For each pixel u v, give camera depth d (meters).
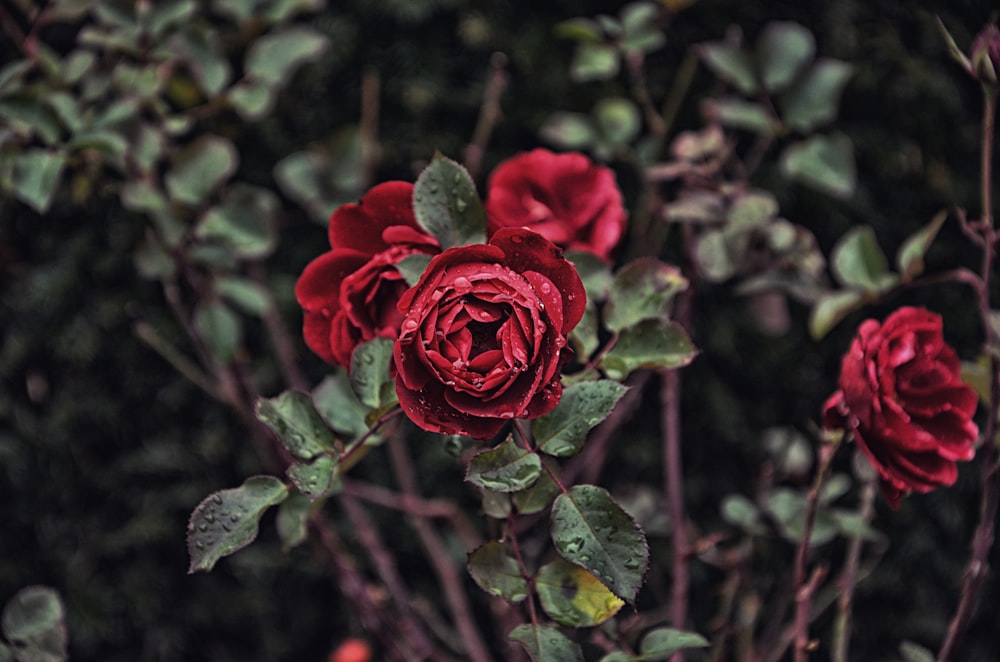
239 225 1.13
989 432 0.92
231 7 1.15
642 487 1.25
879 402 0.87
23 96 1.02
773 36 1.16
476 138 1.27
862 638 1.33
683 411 1.35
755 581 1.26
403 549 1.34
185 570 1.36
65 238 1.37
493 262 0.77
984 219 0.94
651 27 1.15
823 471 0.92
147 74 1.11
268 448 1.11
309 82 1.35
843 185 1.13
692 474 1.35
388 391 0.81
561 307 0.76
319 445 0.83
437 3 1.33
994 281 1.35
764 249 1.11
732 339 1.34
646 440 1.34
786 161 1.14
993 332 0.93
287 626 1.37
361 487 1.13
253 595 1.36
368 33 1.34
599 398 0.80
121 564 1.36
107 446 1.37
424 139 1.33
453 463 1.31
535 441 0.80
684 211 1.08
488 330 0.76
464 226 0.81
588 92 1.35
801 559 0.94
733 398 1.35
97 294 1.36
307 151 1.35
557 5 1.35
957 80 1.35
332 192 1.19
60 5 1.11
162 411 1.37
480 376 0.75
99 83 1.11
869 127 1.36
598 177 0.90
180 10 1.11
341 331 0.82
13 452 1.36
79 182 1.11
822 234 1.35
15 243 1.37
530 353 0.75
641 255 1.22
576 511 0.79
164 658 1.35
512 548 0.83
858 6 1.36
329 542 1.12
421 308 0.75
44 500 1.37
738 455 1.35
